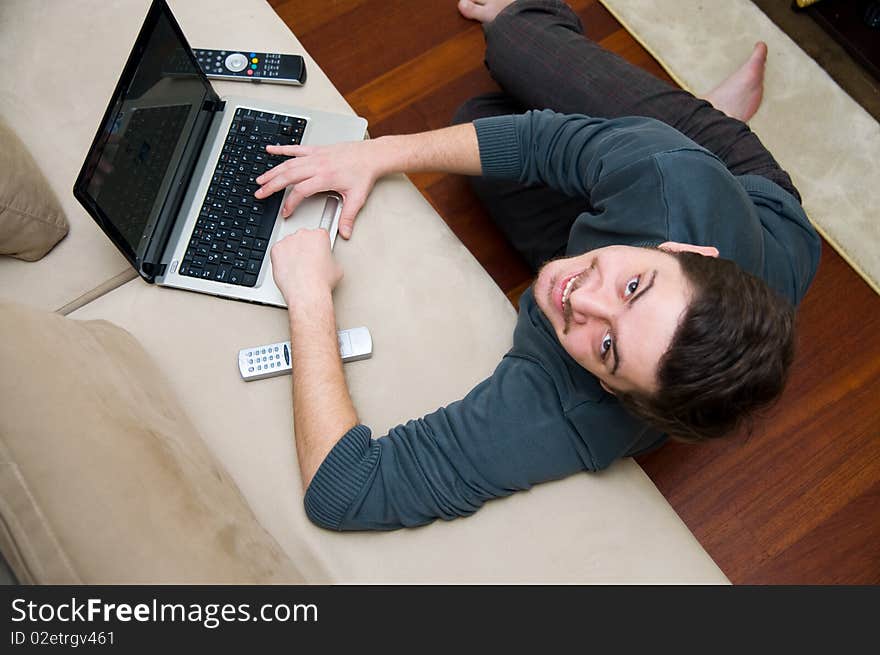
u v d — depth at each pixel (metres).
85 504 0.83
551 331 1.07
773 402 0.99
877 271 1.60
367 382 1.13
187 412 1.11
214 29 1.35
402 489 1.01
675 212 1.03
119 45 1.33
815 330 1.58
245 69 1.31
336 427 1.04
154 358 1.13
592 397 1.03
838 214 1.64
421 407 1.12
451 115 1.76
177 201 1.18
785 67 1.74
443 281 1.20
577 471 1.08
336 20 1.82
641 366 0.90
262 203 1.20
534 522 1.06
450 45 1.80
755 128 1.70
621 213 1.08
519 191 1.45
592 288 0.95
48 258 1.21
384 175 1.24
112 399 0.93
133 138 1.08
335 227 1.21
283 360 1.12
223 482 1.01
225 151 1.23
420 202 1.26
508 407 1.03
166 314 1.16
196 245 1.17
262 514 1.06
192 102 1.20
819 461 1.52
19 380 0.88
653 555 1.05
